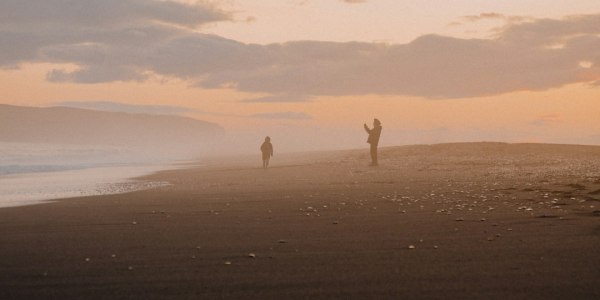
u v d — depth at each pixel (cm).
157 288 492
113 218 1023
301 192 1541
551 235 727
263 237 770
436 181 1878
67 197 1542
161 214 1077
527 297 436
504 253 613
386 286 480
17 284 518
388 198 1321
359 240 728
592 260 564
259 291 474
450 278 503
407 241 711
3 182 2353
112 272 559
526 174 2102
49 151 6662
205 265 587
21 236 819
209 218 1000
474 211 1017
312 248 677
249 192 1579
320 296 454
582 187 1394
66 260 625
